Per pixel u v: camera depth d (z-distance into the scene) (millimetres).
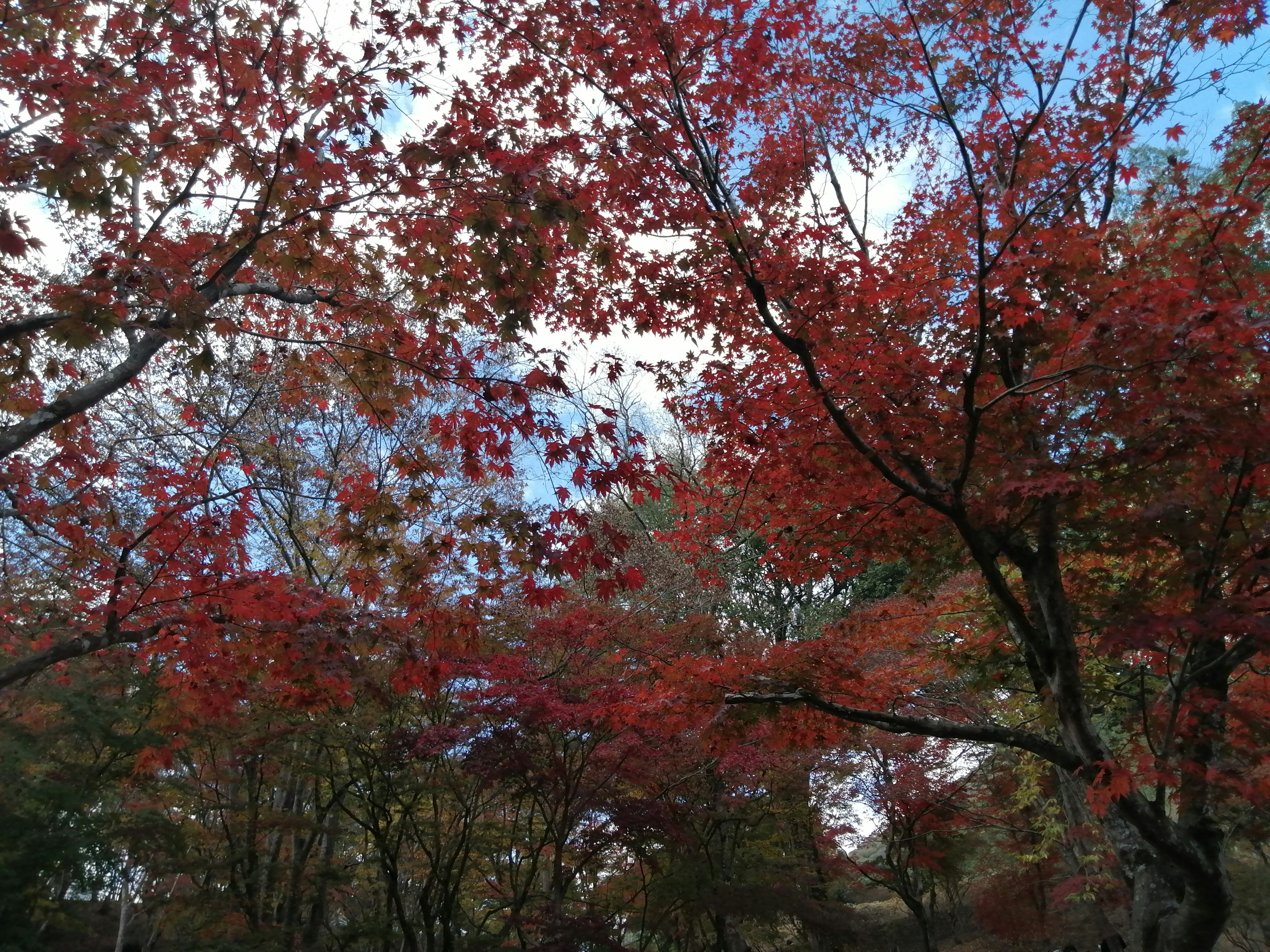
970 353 7055
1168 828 5621
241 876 12688
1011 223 6148
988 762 15055
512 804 13320
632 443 6434
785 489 7809
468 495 12875
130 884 12188
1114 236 6426
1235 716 5168
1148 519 5215
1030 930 15750
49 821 10133
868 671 8961
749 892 12281
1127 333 5047
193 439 11172
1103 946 13234
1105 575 6871
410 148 5293
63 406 5004
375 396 7605
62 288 4656
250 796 13172
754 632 13750
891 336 6758
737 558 15711
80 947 12180
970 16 6773
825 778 15812
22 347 6211
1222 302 4746
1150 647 4949
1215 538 5230
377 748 11883
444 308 6660
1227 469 5633
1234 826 5938
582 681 11031
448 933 11820
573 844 12047
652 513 19234
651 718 7637
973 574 11625
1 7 4984
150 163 5594
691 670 7312
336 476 12672
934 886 19109
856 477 7305
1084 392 5832
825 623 19094
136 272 5082
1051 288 6527
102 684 10922
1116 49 6715
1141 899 6504
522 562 6461
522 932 11359
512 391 6129
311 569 12414
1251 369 5160
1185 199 5941
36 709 10523
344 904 16266
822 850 17297
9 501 6859
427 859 13703
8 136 4723
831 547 8133
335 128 5465
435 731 10203
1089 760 6062
